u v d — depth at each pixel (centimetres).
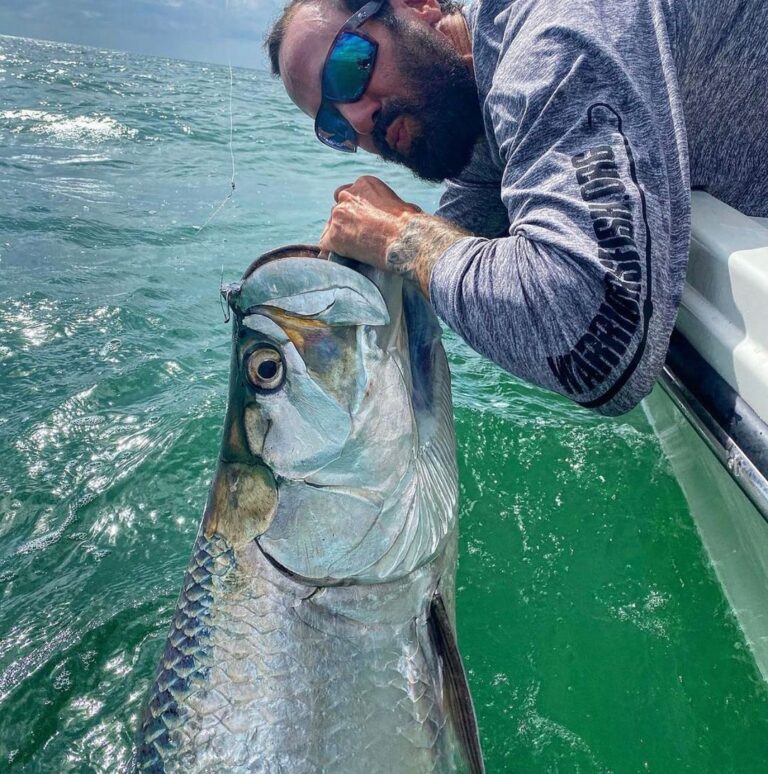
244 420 73
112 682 88
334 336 72
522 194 68
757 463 65
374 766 69
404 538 73
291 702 68
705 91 76
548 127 67
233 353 75
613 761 79
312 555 71
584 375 65
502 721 83
